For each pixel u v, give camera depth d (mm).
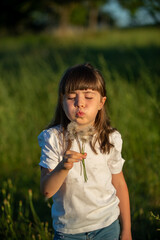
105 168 1763
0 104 5125
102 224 1691
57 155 1697
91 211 1681
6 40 30641
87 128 1623
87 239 1684
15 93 5777
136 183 2912
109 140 1786
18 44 24422
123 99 4039
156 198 2924
